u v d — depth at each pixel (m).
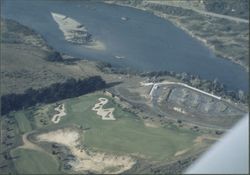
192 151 189.50
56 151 190.88
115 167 179.50
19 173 174.88
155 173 172.12
